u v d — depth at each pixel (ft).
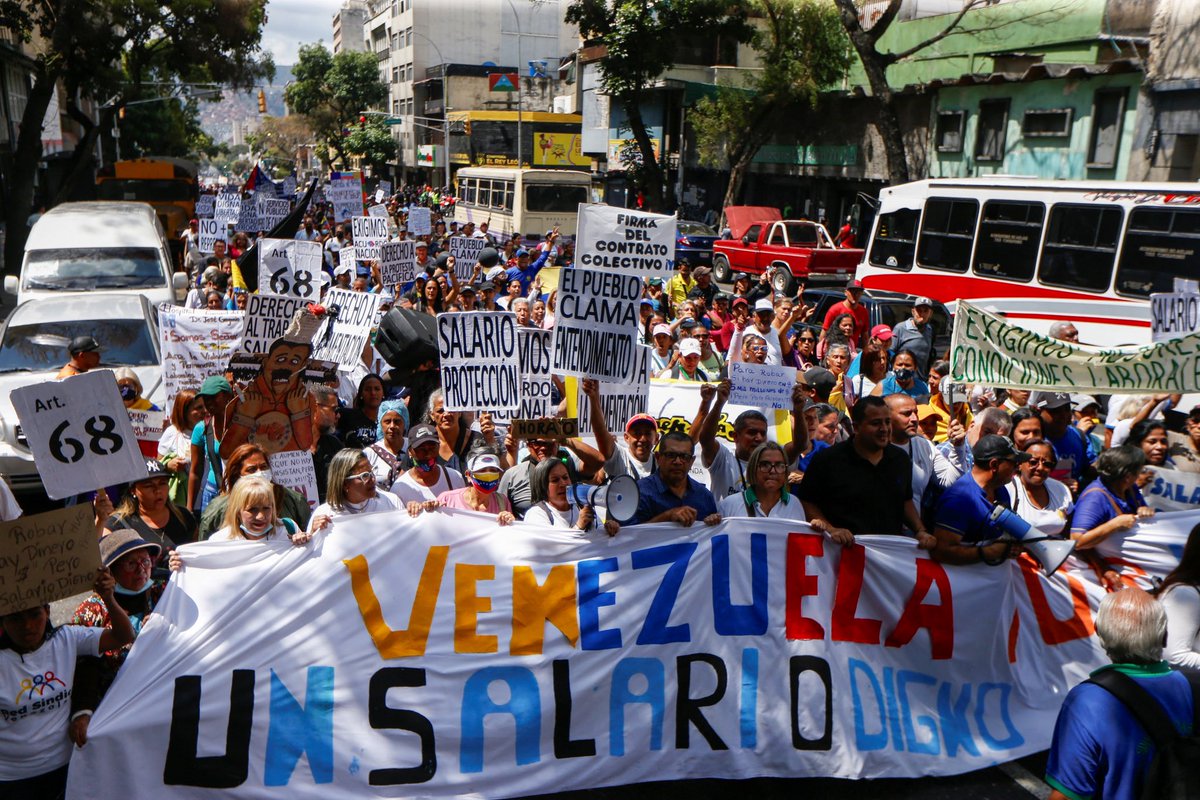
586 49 170.09
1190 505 23.27
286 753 16.01
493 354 22.53
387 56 358.43
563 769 17.10
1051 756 12.41
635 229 24.14
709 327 42.50
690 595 18.13
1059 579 19.65
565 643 17.56
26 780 14.34
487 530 17.78
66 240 51.03
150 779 15.30
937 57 98.99
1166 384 23.66
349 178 67.77
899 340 41.52
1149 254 47.47
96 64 108.27
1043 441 21.08
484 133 199.93
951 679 18.81
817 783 17.87
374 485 18.83
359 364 30.12
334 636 16.70
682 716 17.71
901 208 63.77
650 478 19.51
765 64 111.55
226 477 19.81
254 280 44.70
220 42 119.14
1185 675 12.28
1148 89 73.92
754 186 133.39
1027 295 54.13
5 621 14.16
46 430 15.80
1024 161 88.22
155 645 15.72
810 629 18.43
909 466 20.04
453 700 16.94
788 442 27.66
